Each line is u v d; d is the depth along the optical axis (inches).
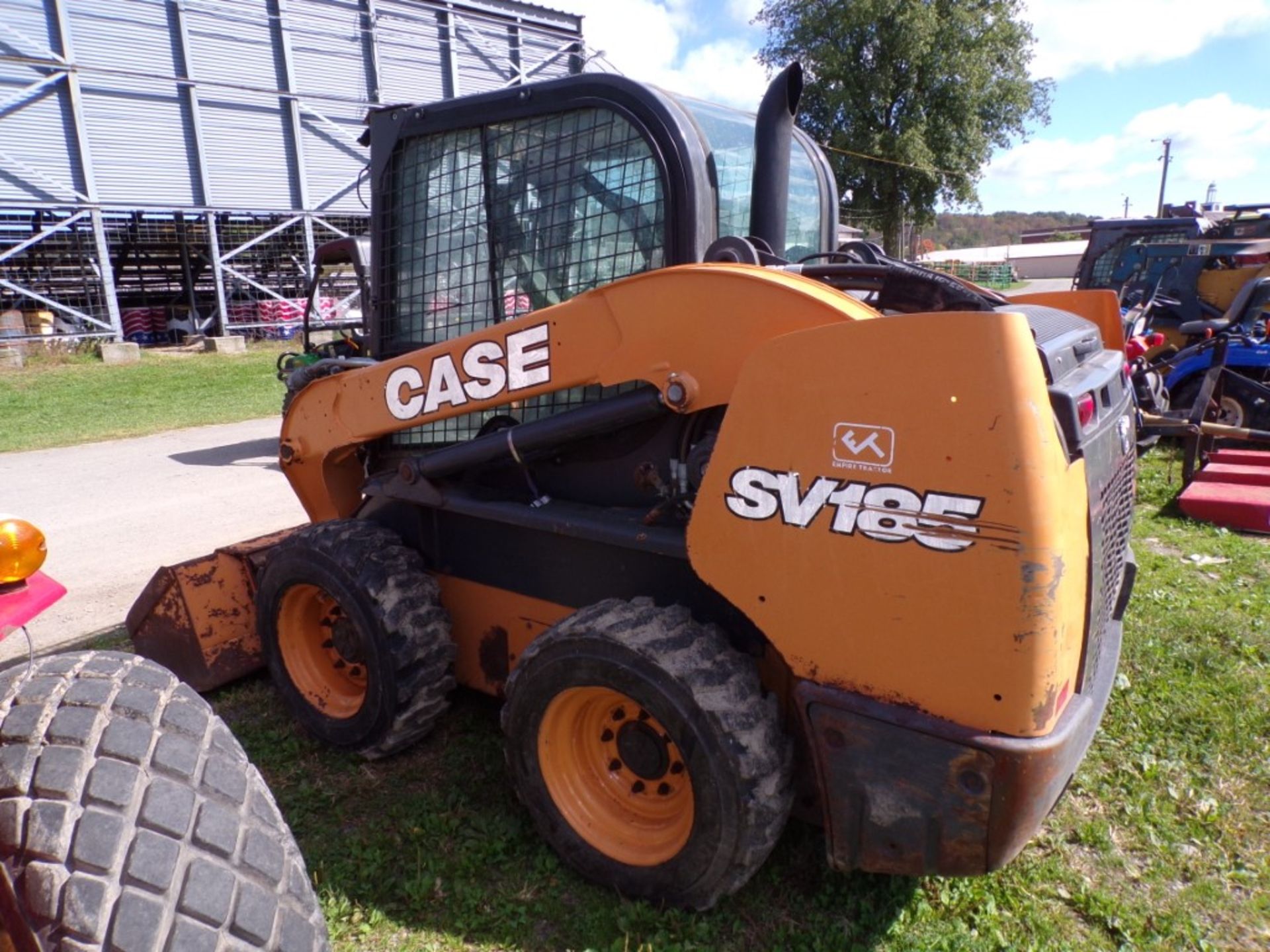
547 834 109.7
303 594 136.9
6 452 379.6
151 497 298.4
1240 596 188.5
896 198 1289.4
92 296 750.5
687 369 98.4
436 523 132.5
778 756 92.4
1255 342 311.1
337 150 845.2
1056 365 90.2
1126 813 120.7
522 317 112.7
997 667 77.6
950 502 77.8
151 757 69.6
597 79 112.0
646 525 106.1
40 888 60.2
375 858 112.7
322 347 349.4
